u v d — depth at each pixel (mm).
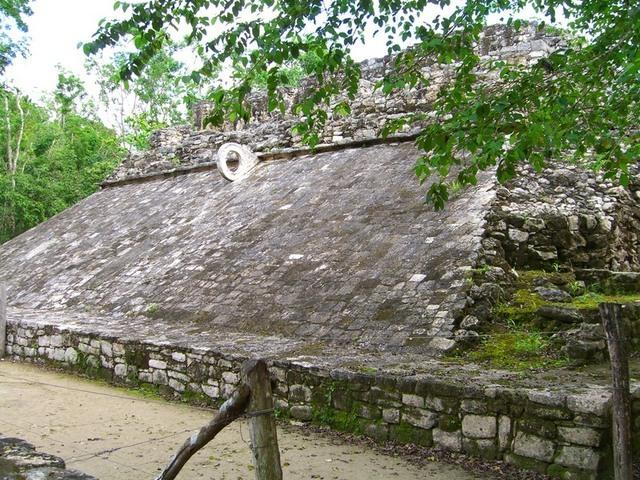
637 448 4246
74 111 33469
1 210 22828
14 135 27609
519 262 7430
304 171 11484
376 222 8492
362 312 6695
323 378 5355
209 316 7906
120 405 6332
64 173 24984
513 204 7871
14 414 5996
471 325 6055
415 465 4426
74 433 5363
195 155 14781
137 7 4488
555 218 7691
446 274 6719
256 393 3072
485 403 4414
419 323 6180
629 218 8484
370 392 5035
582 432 3961
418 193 8797
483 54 10727
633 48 4570
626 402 3482
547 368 5113
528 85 4750
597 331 5387
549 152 4574
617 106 4914
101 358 7598
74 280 10914
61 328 8227
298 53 4645
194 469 4434
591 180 8508
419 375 4934
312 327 6824
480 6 4824
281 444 4930
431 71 11109
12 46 17469
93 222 13867
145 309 8734
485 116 4527
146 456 4746
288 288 7777
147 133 25562
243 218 10500
